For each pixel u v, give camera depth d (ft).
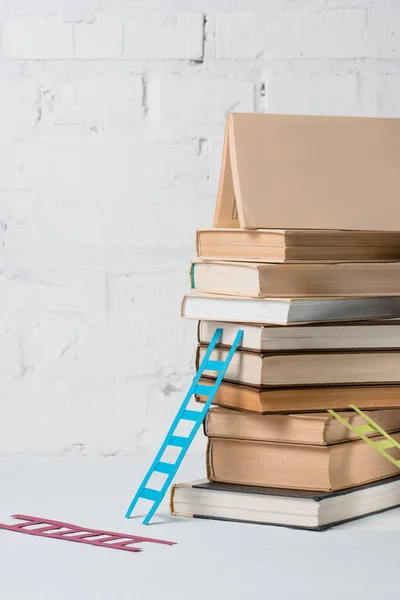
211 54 6.76
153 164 6.77
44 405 6.82
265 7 6.74
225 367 5.02
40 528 4.82
